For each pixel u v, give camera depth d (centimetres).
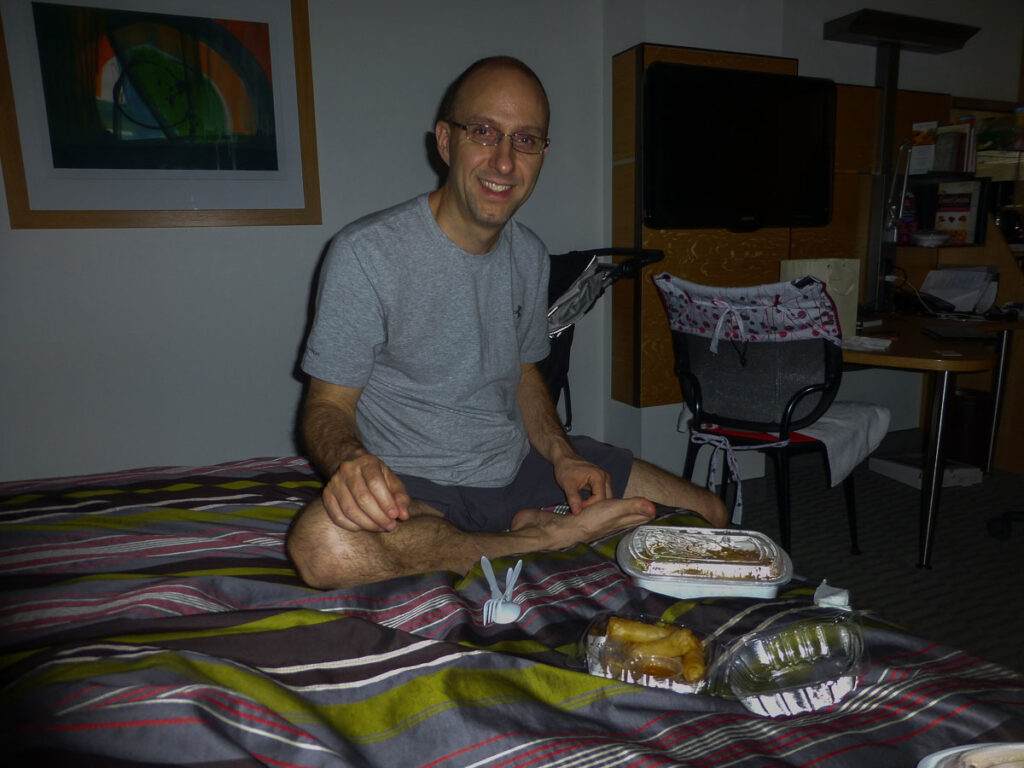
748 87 279
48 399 235
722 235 292
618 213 294
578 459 148
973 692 82
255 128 246
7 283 226
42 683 72
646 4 266
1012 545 251
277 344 262
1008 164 354
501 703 77
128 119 231
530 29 283
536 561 120
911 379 384
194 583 104
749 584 109
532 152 132
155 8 228
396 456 144
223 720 68
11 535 128
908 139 323
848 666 86
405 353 142
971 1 364
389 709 77
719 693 87
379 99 262
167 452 253
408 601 104
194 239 245
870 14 306
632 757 70
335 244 137
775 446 209
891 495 303
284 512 147
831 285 236
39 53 218
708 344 212
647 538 122
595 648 92
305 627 89
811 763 71
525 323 160
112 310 238
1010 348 321
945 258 371
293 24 245
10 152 220
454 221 139
